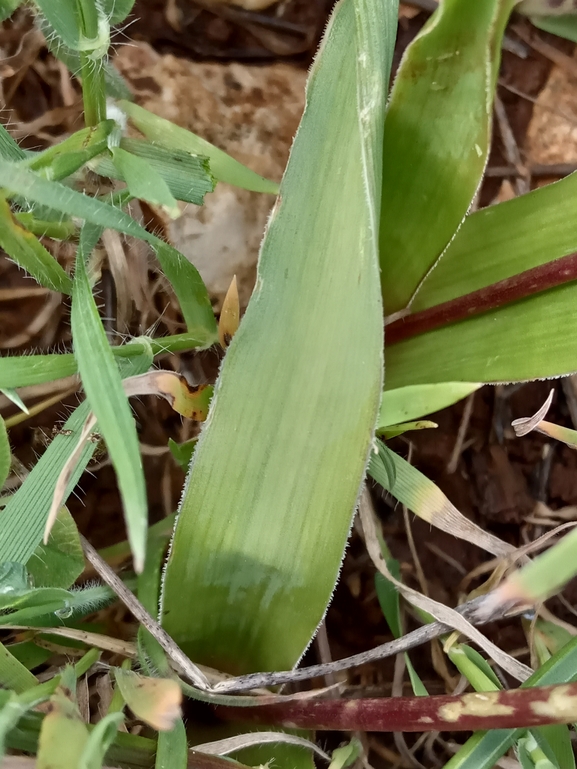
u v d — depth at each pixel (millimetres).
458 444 237
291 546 151
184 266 173
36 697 125
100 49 144
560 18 218
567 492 241
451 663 223
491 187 250
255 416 145
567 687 130
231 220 217
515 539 240
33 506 153
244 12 236
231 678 152
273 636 162
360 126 130
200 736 165
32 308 216
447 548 235
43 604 145
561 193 176
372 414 140
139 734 172
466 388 170
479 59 156
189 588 156
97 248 202
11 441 206
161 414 220
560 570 152
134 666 170
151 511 216
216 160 182
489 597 157
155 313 216
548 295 174
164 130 182
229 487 148
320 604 154
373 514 205
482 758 152
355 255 138
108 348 129
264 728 165
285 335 143
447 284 186
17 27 217
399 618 206
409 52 158
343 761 166
